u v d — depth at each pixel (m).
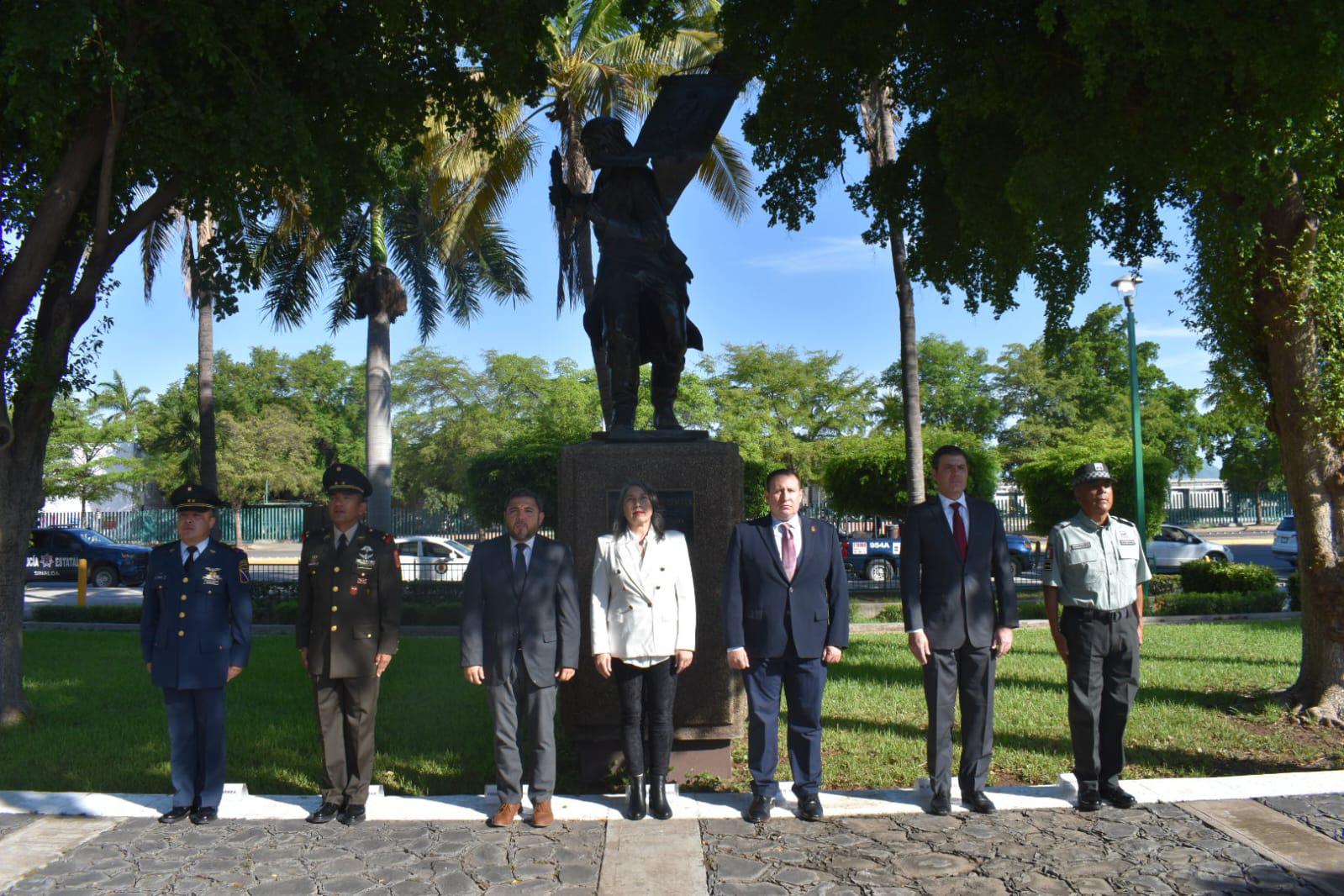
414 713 8.20
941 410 46.41
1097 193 7.04
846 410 37.53
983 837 4.80
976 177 7.66
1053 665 10.10
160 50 7.96
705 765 6.15
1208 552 26.31
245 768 6.54
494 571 5.24
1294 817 4.99
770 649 5.14
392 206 21.98
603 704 6.06
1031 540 26.14
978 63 7.15
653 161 6.73
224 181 8.06
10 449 8.23
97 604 18.66
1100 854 4.54
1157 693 8.62
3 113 7.78
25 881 4.36
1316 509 7.58
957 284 9.30
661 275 6.65
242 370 53.66
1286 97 5.82
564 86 17.92
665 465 6.18
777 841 4.80
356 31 8.62
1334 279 7.37
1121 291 17.89
